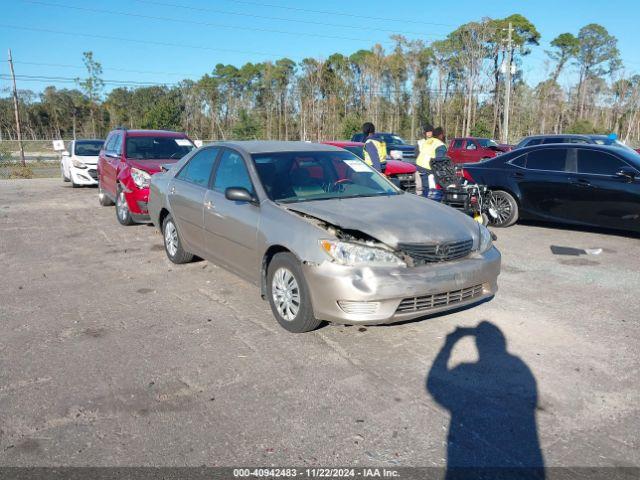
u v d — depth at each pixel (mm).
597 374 3896
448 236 4438
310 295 4281
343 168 5688
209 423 3242
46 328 4738
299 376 3844
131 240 8398
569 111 66062
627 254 7504
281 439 3084
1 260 7180
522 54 67812
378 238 4191
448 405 3463
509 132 60156
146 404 3455
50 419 3281
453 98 62750
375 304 4062
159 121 58125
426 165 10727
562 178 8797
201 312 5145
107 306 5324
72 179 15992
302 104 67562
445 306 4348
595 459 2922
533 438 3109
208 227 5707
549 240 8461
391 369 3959
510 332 4656
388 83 64812
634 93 65250
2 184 17969
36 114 75000
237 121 66875
